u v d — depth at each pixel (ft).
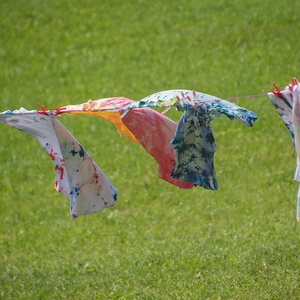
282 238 50.55
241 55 93.35
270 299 42.78
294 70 85.81
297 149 30.25
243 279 45.70
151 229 58.85
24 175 73.61
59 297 47.57
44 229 61.98
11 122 36.96
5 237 61.57
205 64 93.45
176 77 91.35
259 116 76.43
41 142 37.99
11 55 104.99
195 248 52.03
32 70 100.32
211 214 59.52
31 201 68.13
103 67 98.68
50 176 72.90
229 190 63.36
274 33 96.73
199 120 31.81
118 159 73.46
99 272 50.60
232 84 85.66
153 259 51.19
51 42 107.55
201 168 32.86
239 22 102.01
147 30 106.52
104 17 112.88
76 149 35.65
